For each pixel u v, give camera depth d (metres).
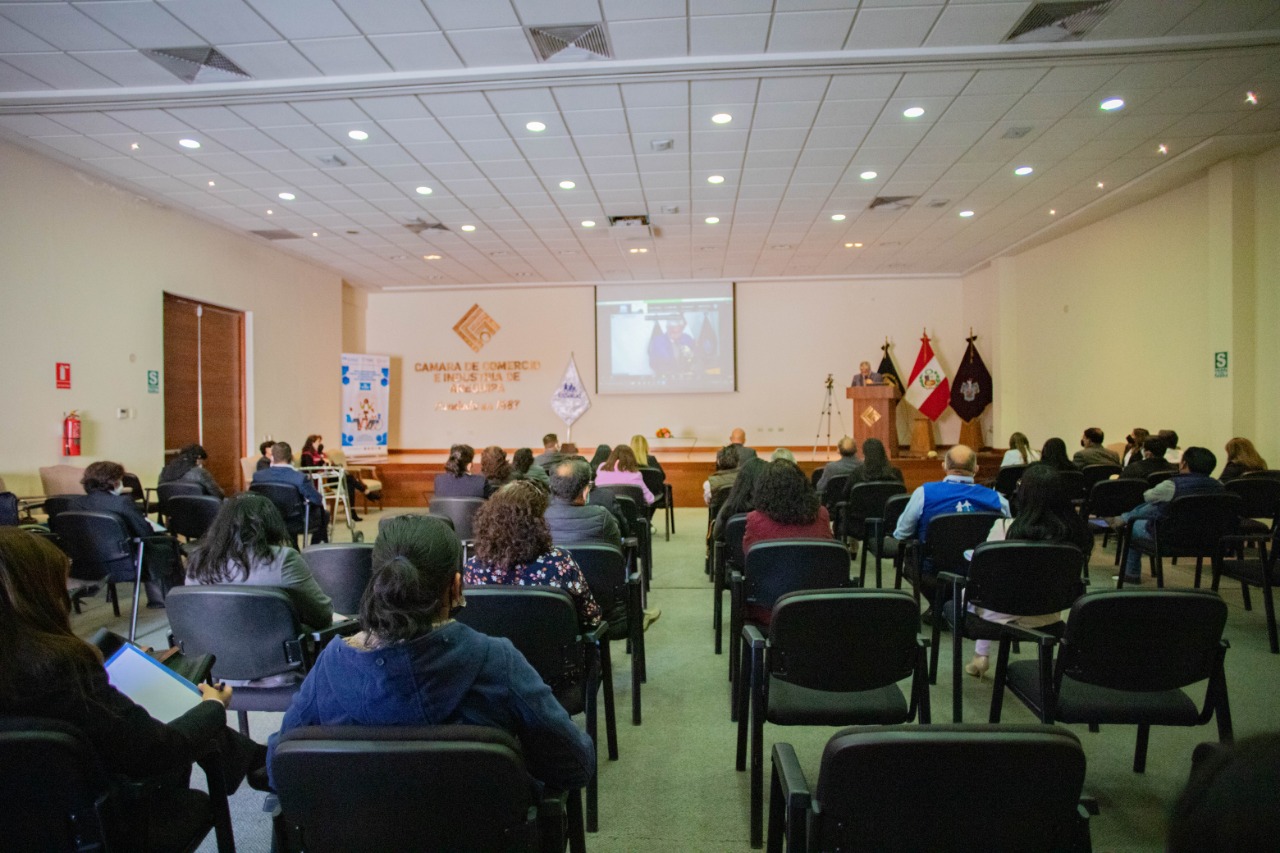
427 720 1.21
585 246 10.15
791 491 3.08
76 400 6.86
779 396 12.80
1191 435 7.26
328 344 11.59
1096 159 6.72
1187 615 1.90
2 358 6.16
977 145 6.39
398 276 12.12
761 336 12.85
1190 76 5.09
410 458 12.34
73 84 5.11
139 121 5.71
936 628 3.24
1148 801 2.25
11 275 6.23
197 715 1.46
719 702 3.12
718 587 3.75
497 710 1.26
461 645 1.25
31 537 1.27
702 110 5.63
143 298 7.71
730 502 3.84
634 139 6.22
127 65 4.87
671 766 2.55
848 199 7.98
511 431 13.15
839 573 2.72
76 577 3.98
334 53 4.75
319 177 7.10
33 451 6.43
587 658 2.31
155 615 4.52
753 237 9.73
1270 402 6.51
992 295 11.33
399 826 1.12
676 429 12.98
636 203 8.11
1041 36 4.62
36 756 1.14
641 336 12.94
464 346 13.24
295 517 5.87
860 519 4.84
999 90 5.30
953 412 12.61
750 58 4.86
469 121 5.79
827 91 5.32
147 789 1.30
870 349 12.65
